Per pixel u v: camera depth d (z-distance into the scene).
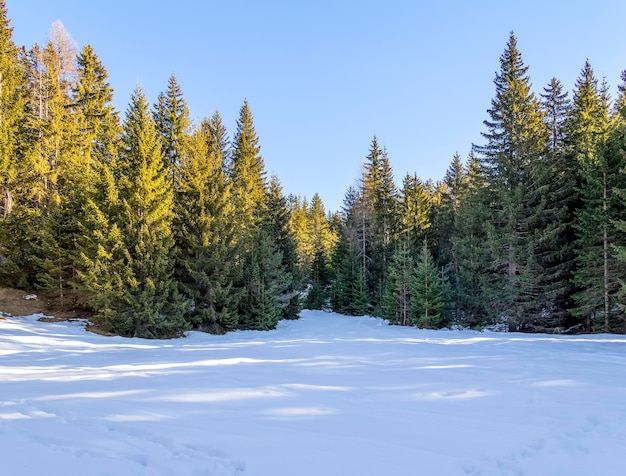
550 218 18.50
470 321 21.83
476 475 3.02
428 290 20.25
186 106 24.62
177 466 3.08
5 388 5.55
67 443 3.47
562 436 3.80
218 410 4.56
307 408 4.71
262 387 5.76
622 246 14.59
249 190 30.02
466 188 27.55
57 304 17.25
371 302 29.77
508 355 9.34
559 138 23.17
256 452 3.36
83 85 23.23
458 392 5.53
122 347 11.34
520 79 20.36
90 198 16.12
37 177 18.86
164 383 5.99
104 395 5.17
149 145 16.31
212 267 18.17
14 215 18.12
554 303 18.70
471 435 3.83
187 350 10.66
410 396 5.31
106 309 14.50
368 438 3.73
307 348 11.01
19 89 21.39
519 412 4.57
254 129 33.09
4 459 3.10
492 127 20.61
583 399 5.12
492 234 18.75
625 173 15.21
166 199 16.11
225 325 18.58
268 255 21.52
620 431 3.94
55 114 19.75
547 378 6.45
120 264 14.85
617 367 7.55
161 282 15.45
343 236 33.81
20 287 18.06
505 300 18.56
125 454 3.27
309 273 38.09
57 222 17.06
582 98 21.94
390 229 31.88
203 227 17.83
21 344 10.70
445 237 31.55
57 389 5.50
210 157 19.11
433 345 11.70
